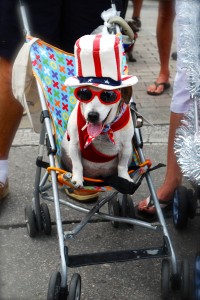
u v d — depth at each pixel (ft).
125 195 9.64
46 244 9.63
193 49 8.30
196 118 8.05
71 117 7.98
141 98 16.52
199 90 8.20
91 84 7.17
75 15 9.88
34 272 8.89
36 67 8.50
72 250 9.46
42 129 8.93
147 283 8.61
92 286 8.53
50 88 8.79
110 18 9.12
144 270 8.92
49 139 8.24
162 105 15.96
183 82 9.61
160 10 16.05
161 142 13.60
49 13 9.73
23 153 13.05
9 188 11.48
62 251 7.63
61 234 7.82
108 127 7.66
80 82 7.38
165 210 10.49
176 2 9.05
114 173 8.38
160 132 14.12
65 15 9.99
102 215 8.90
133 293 8.38
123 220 8.79
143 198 11.14
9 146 10.51
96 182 7.90
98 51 7.15
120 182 7.79
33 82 8.96
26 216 9.82
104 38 7.37
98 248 9.54
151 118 14.96
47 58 8.91
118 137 7.86
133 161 8.84
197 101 8.43
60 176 7.89
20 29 9.74
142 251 7.91
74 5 9.80
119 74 7.34
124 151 8.02
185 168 7.15
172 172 10.30
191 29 8.39
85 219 8.57
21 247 9.55
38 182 9.42
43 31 9.87
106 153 7.99
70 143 7.91
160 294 8.34
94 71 7.26
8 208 10.77
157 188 11.40
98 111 7.23
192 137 7.65
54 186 8.01
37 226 9.74
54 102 8.82
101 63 7.20
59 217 7.94
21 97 8.34
